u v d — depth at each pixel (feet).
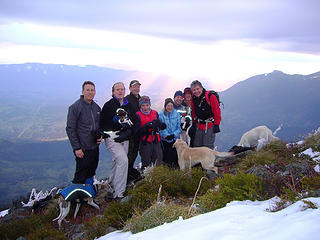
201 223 8.61
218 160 28.60
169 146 26.61
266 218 7.75
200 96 25.40
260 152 24.02
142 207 17.85
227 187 13.34
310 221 6.38
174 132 26.35
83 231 16.97
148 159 24.88
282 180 13.38
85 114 19.83
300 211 7.75
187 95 28.99
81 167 20.24
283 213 7.97
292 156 23.26
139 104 24.35
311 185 11.37
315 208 7.57
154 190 19.89
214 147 26.45
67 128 19.61
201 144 26.43
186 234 7.60
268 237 6.20
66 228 18.34
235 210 9.48
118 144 21.72
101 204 21.71
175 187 20.15
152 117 24.57
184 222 9.61
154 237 8.73
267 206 10.28
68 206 18.74
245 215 8.56
